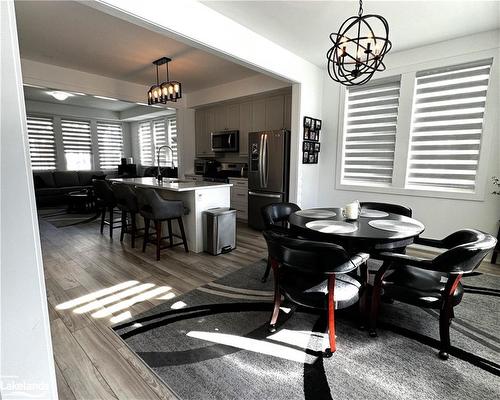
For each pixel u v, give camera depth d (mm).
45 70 4145
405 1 2404
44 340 637
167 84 3822
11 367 590
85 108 7906
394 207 2812
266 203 4523
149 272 2885
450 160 3418
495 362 1633
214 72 4551
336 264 1510
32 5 2514
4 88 530
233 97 5164
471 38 3080
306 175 4305
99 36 3182
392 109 3814
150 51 3641
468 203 3279
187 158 6453
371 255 1862
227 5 2516
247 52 2980
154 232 4164
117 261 3176
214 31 2609
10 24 530
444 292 1651
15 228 566
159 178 4230
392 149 3869
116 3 1911
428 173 3590
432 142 3518
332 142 4363
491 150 3088
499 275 2822
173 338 1848
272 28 2957
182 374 1537
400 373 1546
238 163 5895
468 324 2000
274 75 3508
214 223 3334
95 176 7254
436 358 1665
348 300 1672
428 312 2160
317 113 4320
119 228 4652
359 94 4070
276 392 1419
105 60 3986
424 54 3391
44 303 632
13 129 548
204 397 1390
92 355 1680
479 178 3184
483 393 1413
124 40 3295
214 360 1646
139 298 2363
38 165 7234
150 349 1738
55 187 6973
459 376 1524
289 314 2135
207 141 6301
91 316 2094
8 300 571
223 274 2850
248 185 4789
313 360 1648
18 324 590
